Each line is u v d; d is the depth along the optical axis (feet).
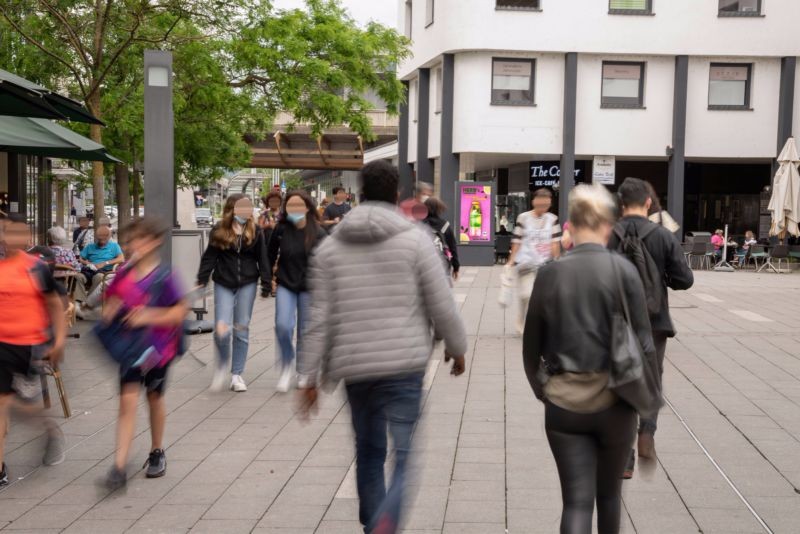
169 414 25.79
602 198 13.11
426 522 16.70
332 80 69.26
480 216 91.15
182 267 42.04
